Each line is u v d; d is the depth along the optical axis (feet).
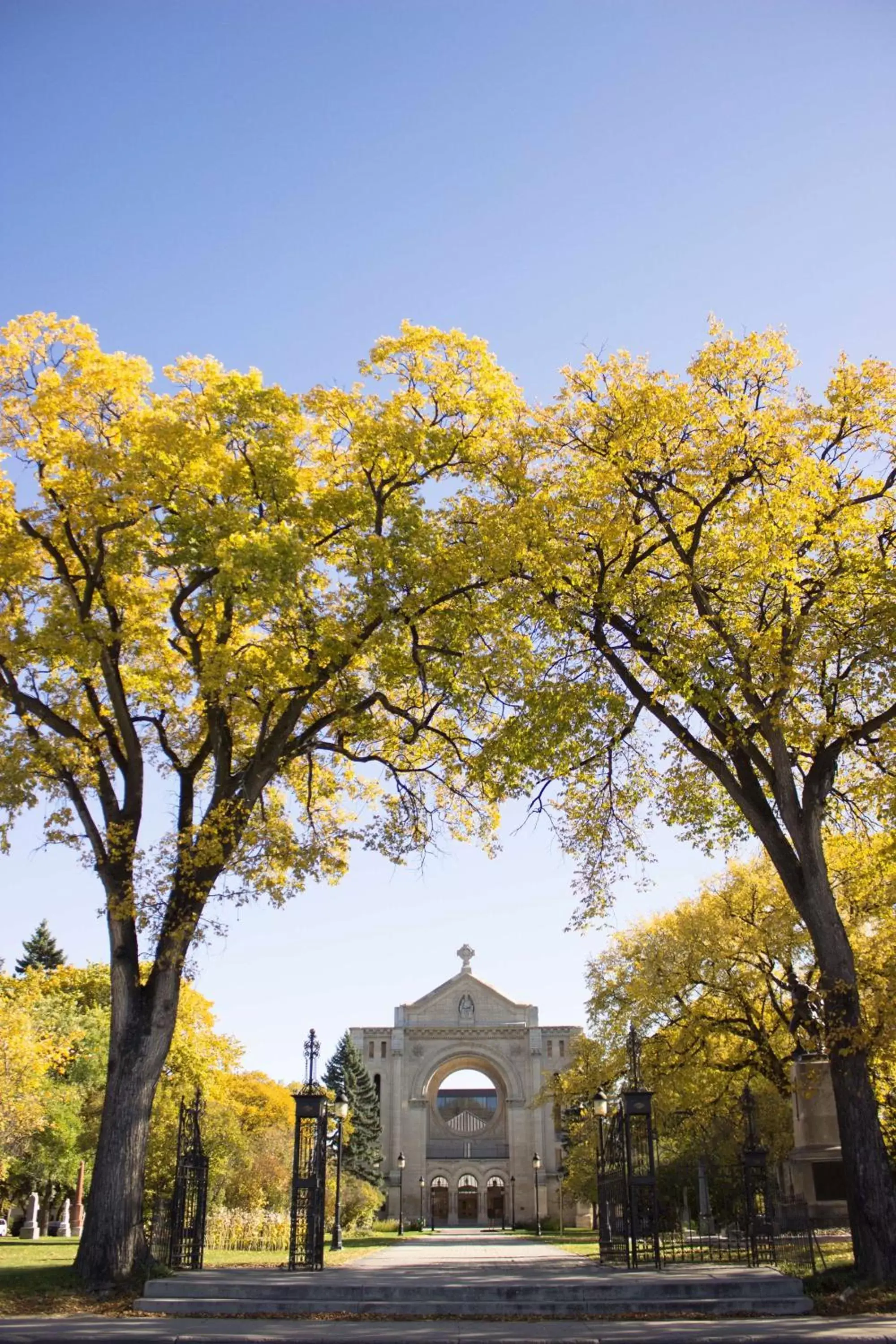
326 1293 50.62
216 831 59.00
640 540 65.31
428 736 76.95
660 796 69.67
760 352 64.90
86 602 61.00
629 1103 62.49
